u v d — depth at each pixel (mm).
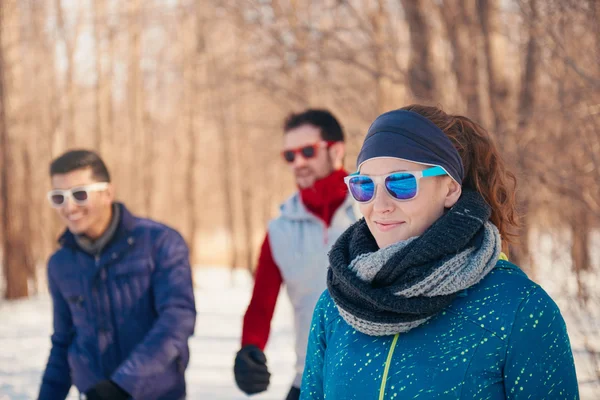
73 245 3020
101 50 22875
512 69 9031
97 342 2945
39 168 21984
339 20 9812
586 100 5867
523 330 1459
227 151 24172
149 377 2732
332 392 1649
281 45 9797
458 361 1479
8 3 16156
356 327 1588
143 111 24000
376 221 1630
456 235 1489
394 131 1600
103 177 2992
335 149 3160
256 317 3111
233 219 24094
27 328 11695
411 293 1478
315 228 3070
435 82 8766
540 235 5723
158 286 2926
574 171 5957
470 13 8516
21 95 16359
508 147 6566
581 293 4801
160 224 3053
